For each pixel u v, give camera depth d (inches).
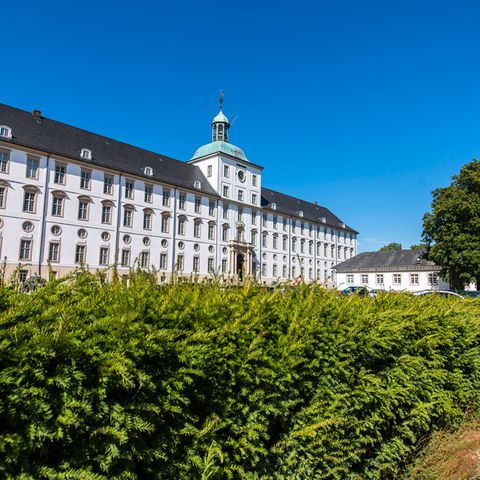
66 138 1627.7
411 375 166.9
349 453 134.4
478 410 217.0
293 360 117.3
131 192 1737.2
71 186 1523.1
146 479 88.1
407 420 166.4
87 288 106.3
